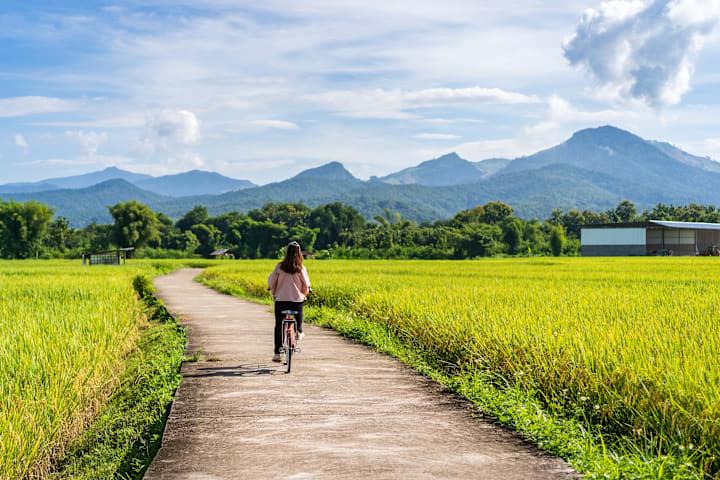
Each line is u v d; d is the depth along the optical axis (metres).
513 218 125.81
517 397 7.70
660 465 5.42
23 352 9.30
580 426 6.62
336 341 13.95
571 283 23.45
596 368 7.50
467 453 6.13
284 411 7.71
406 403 8.15
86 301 18.31
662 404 6.32
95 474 6.49
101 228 136.88
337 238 155.00
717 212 148.62
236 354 12.04
